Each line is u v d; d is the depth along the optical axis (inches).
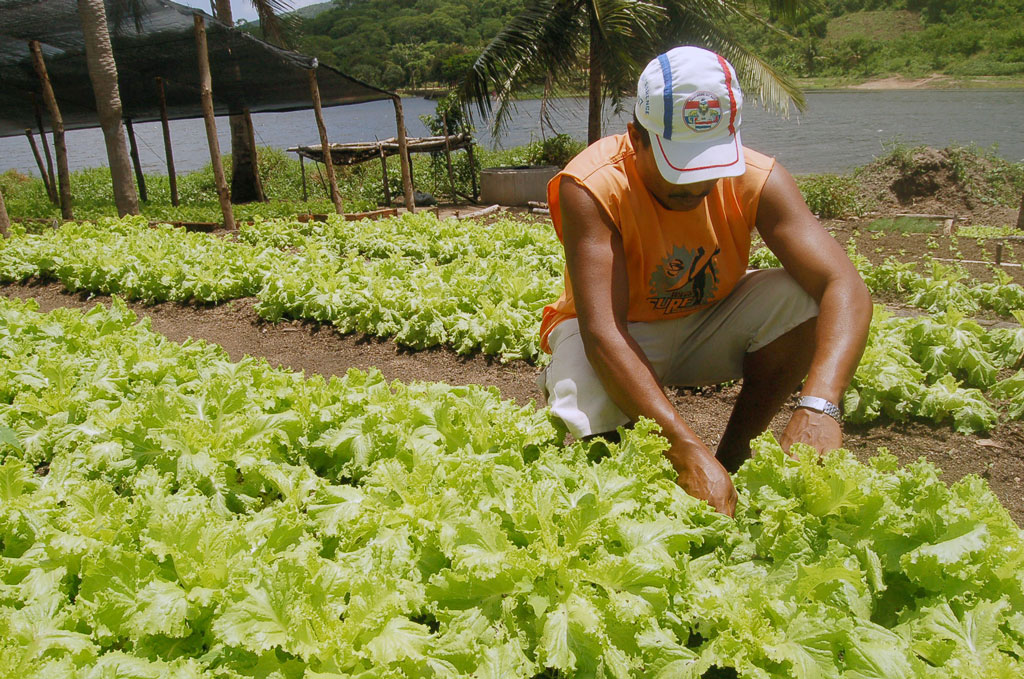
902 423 176.4
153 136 2055.9
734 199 108.1
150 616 82.7
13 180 1008.9
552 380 117.3
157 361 169.8
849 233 468.8
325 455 131.0
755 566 89.7
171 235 416.5
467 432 120.6
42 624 86.9
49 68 624.4
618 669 76.4
